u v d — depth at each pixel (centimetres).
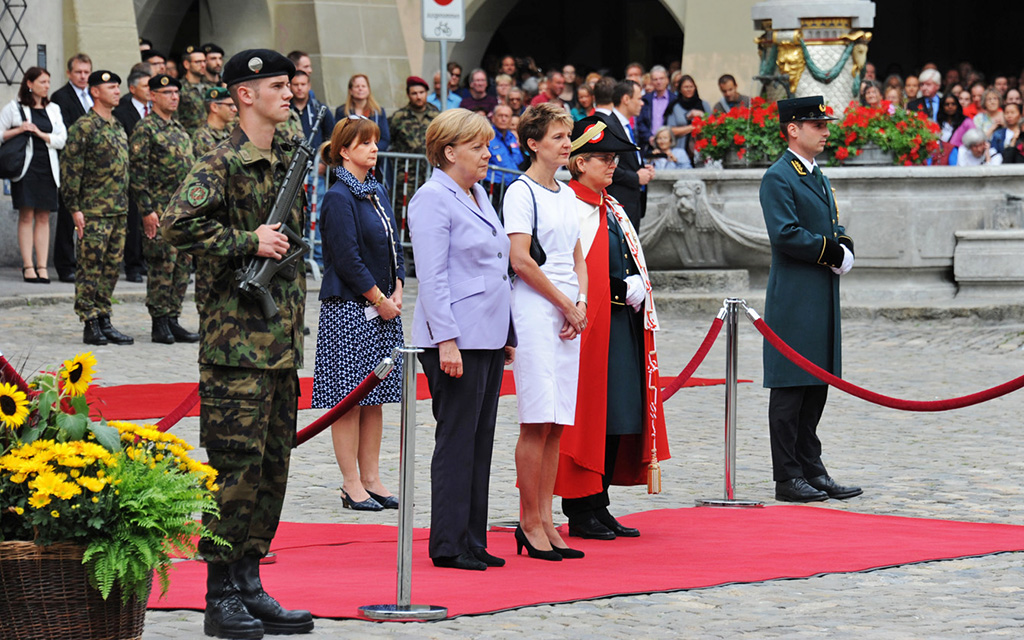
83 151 3381
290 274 1391
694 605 1495
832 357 2198
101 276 3434
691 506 2092
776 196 2195
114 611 1229
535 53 7662
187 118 4275
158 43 6169
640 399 1861
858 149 4144
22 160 4181
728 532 1895
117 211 3431
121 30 5172
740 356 3544
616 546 1811
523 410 1711
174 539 1254
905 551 1747
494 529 1905
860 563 1681
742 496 2158
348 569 1658
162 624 1408
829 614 1459
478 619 1434
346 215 2028
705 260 4225
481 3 6569
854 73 4234
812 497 2119
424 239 1619
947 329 3891
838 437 2603
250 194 1367
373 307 2038
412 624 1413
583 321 1730
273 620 1377
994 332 3825
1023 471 2305
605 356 1812
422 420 2675
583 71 5878
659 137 4697
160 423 1681
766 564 1686
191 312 3997
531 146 1750
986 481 2236
